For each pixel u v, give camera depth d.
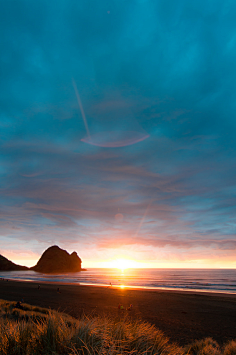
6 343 3.13
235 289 54.41
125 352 3.25
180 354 3.88
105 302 30.09
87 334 3.40
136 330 3.99
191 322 19.56
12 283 68.31
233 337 15.16
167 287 59.50
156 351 3.50
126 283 75.25
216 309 26.16
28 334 3.45
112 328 3.96
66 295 37.69
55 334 3.34
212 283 74.38
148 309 25.64
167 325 18.30
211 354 5.99
